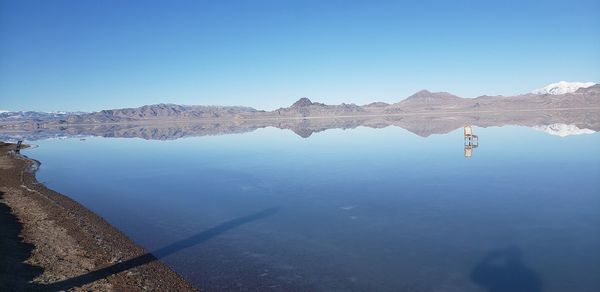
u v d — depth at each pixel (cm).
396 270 1167
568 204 1772
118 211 1916
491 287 1050
